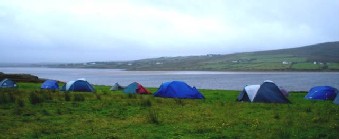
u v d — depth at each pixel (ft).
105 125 55.72
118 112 69.72
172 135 48.70
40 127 53.42
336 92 102.58
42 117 62.49
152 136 47.88
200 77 506.07
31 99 80.59
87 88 123.95
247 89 95.30
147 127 54.24
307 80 374.02
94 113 68.23
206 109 75.46
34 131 50.31
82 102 83.61
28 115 64.49
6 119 59.52
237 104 85.76
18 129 51.75
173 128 53.36
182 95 102.63
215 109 75.66
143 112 70.03
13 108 71.72
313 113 68.95
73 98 88.17
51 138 46.57
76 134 49.06
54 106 75.82
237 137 47.21
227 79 424.87
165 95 104.12
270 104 85.71
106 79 458.91
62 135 48.39
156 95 105.81
